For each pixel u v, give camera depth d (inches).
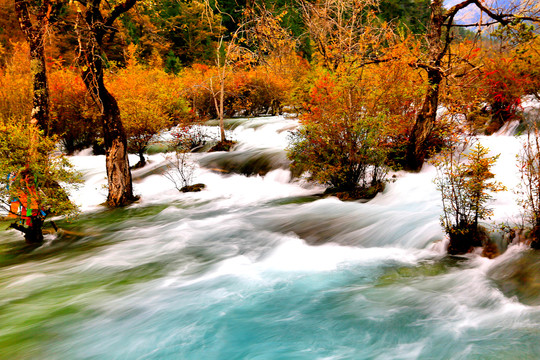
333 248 235.8
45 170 269.1
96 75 356.2
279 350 133.6
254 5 299.0
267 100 987.3
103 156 711.7
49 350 141.4
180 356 134.2
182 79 1061.1
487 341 124.9
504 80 398.3
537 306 138.8
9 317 167.0
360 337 137.2
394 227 237.8
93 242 284.4
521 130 413.1
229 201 394.3
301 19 332.5
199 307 169.9
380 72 380.5
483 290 155.6
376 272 192.9
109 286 200.5
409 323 141.7
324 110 336.8
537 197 179.8
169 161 557.6
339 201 325.7
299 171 432.5
